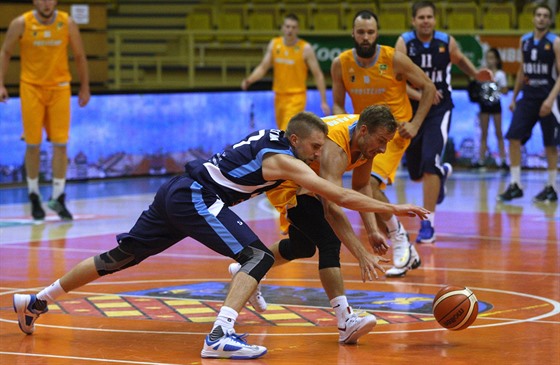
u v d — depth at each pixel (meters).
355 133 9.31
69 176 23.78
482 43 27.14
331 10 31.53
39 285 12.25
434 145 14.99
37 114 17.98
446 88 15.12
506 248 15.12
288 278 12.68
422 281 12.53
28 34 17.70
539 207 20.09
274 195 9.68
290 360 8.58
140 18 33.00
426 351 8.90
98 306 10.91
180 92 25.22
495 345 9.11
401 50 15.12
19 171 23.20
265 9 32.12
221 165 9.05
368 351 8.90
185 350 8.94
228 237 8.90
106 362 8.48
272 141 8.97
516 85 20.92
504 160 26.70
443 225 17.62
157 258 14.34
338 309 9.20
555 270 13.27
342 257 14.49
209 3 33.19
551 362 8.50
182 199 9.02
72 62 26.05
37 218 18.44
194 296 11.54
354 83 13.38
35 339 9.35
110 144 24.34
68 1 25.98
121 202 20.92
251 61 30.27
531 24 29.98
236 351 8.59
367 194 9.95
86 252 14.74
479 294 11.64
